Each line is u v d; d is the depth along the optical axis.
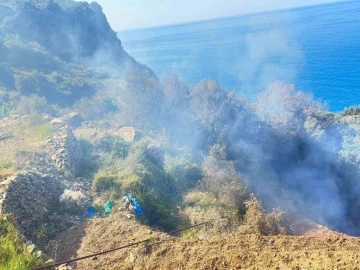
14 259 6.61
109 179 12.06
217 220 10.99
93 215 10.23
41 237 8.92
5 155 11.85
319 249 8.34
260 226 10.75
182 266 7.71
